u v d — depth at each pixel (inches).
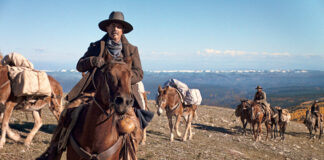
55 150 119.0
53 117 450.9
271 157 462.3
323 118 851.4
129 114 120.6
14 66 278.2
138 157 286.4
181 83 457.4
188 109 453.4
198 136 533.0
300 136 836.6
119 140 113.3
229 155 387.2
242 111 657.6
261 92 666.8
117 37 124.2
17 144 264.4
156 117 700.7
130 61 104.2
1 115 298.5
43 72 277.6
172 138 423.5
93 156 105.0
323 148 689.6
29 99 268.4
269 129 700.0
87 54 126.7
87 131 106.6
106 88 96.6
